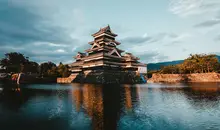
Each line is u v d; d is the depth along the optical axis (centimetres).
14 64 6844
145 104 1355
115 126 778
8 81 6109
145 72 7050
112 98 1714
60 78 7281
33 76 6394
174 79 6259
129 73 5897
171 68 7425
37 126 784
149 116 965
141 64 6881
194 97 1725
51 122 848
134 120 880
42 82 6519
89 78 5484
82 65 6444
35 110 1154
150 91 2419
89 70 5769
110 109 1168
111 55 5844
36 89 3084
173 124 805
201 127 754
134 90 2617
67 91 2580
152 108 1196
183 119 895
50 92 2447
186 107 1218
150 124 808
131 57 6488
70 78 6675
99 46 6216
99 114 1017
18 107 1266
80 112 1077
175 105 1301
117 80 5234
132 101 1512
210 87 2983
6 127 767
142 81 6153
